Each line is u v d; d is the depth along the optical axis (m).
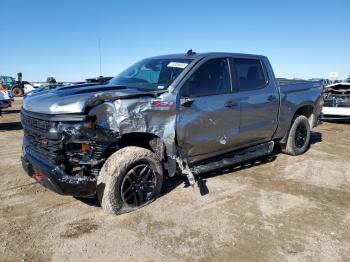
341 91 10.73
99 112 3.86
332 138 9.07
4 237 3.70
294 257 3.35
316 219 4.16
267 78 6.00
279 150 7.31
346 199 4.79
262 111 5.76
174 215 4.21
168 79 4.70
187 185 5.18
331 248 3.52
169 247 3.52
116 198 4.09
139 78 5.05
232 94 5.23
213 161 5.27
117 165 4.03
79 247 3.52
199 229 3.88
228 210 4.37
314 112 7.27
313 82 7.28
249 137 5.63
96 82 5.64
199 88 4.81
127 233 3.78
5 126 11.69
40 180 4.21
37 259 3.31
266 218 4.17
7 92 12.12
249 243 3.60
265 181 5.47
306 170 6.07
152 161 4.32
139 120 4.12
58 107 3.87
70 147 3.86
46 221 4.06
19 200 4.66
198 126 4.73
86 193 4.04
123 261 3.28
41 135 4.04
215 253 3.42
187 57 5.09
